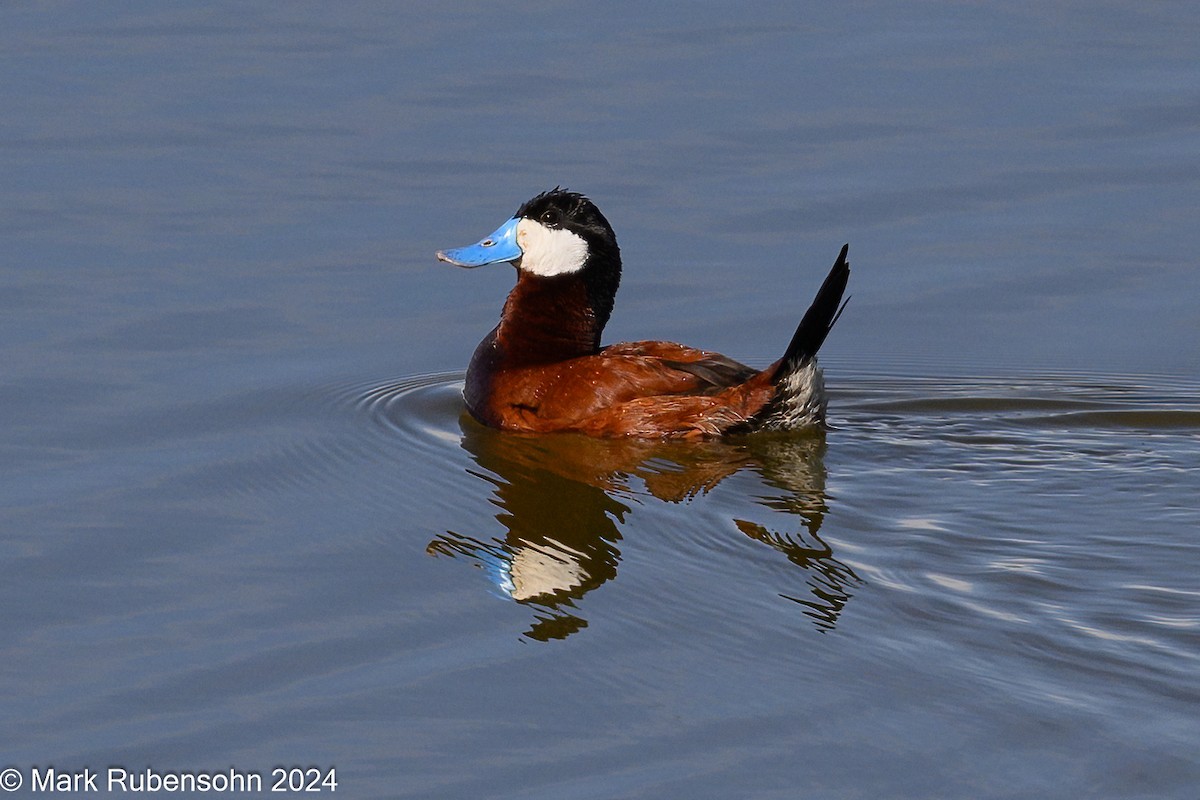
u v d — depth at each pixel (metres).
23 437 11.95
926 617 8.70
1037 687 7.91
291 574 9.74
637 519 10.38
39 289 14.77
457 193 16.97
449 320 14.65
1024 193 16.78
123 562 9.91
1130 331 14.18
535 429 12.01
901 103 18.94
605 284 12.48
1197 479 10.79
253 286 15.07
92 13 22.23
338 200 16.86
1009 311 14.66
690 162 17.61
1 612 9.27
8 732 8.12
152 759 7.86
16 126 18.56
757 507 10.41
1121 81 19.36
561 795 7.39
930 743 7.54
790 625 8.73
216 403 12.70
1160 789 7.11
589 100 19.19
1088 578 9.14
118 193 16.97
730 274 15.45
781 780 7.39
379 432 12.17
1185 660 8.12
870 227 16.25
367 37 21.28
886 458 11.33
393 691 8.34
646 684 8.27
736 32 21.20
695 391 11.72
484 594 9.43
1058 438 11.75
